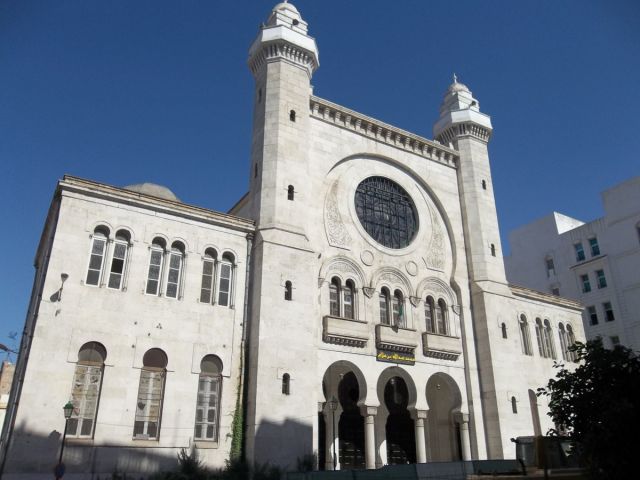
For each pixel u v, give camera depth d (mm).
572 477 16516
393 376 40781
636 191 61812
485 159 50062
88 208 29422
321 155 39938
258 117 39469
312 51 41281
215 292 32156
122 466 26219
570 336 50844
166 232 31656
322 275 36406
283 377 31312
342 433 38750
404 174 45125
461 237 45875
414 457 41188
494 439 39406
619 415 14977
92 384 26906
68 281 27578
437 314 41656
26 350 26766
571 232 68062
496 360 41469
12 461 23625
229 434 29531
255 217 35656
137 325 28859
